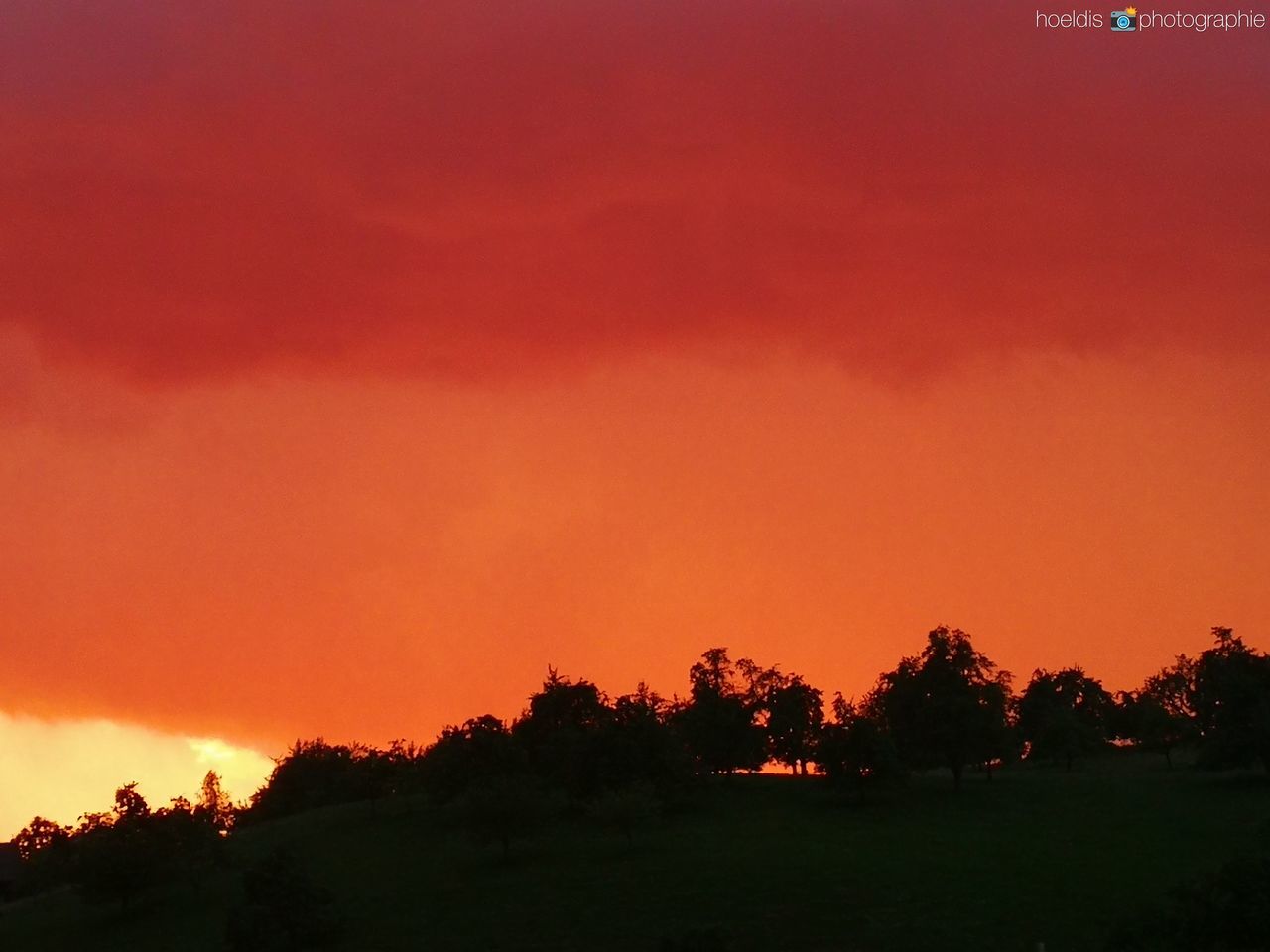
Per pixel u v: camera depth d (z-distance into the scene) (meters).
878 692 136.88
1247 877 58.94
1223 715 125.06
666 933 78.75
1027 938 72.38
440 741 127.06
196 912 99.06
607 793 112.75
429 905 90.50
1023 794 120.81
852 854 94.56
